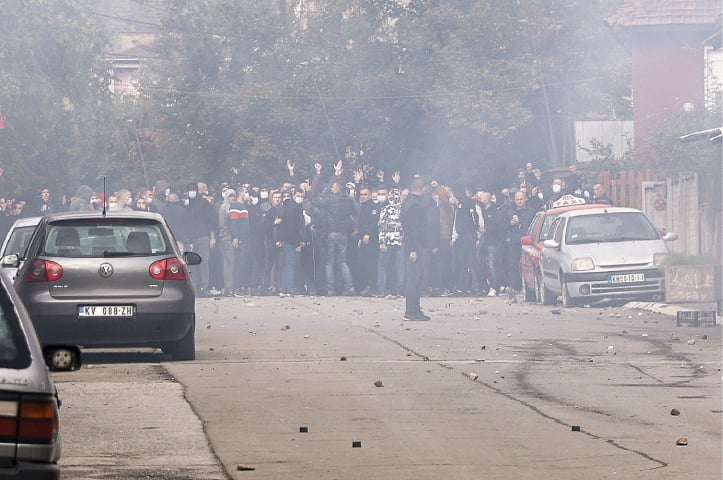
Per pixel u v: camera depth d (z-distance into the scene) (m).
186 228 88.06
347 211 90.94
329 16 165.50
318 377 41.81
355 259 92.00
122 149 167.12
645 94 136.12
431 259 90.50
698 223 89.25
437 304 80.88
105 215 46.59
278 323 64.56
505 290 92.31
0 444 17.70
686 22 134.00
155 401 36.47
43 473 17.81
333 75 157.62
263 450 29.11
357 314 71.12
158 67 172.25
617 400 36.41
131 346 47.62
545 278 79.25
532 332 58.62
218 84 167.75
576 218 78.25
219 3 169.50
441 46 160.38
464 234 92.56
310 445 29.72
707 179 88.69
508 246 91.88
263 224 92.25
